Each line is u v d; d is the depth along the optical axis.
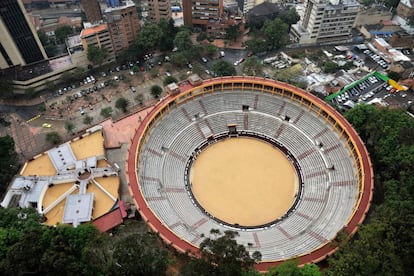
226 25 160.00
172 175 93.38
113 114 121.12
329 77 134.00
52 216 85.69
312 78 133.38
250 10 174.88
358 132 98.25
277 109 108.19
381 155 86.50
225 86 111.19
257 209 88.69
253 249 74.94
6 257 60.06
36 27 165.50
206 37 157.38
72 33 160.62
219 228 82.25
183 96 107.31
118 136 107.75
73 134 114.06
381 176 86.56
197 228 80.88
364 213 74.38
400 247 59.09
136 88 134.88
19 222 71.75
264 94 111.00
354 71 137.25
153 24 148.62
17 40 127.56
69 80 134.88
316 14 147.00
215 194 92.31
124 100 119.31
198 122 106.12
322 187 89.25
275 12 170.12
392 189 75.88
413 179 73.56
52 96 131.25
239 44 161.75
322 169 93.12
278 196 91.94
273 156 102.25
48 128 118.38
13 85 127.19
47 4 199.75
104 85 135.50
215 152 103.38
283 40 151.38
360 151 87.56
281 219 85.31
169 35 155.75
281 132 105.00
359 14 164.12
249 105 109.88
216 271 51.94
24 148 110.75
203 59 149.50
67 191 89.88
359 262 55.69
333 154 94.12
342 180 87.81
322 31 154.25
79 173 93.69
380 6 172.88
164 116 103.19
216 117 108.12
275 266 63.81
